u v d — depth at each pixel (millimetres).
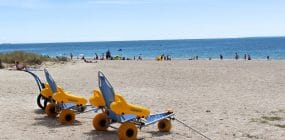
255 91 18375
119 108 9008
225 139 9492
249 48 141500
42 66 35781
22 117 12148
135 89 19203
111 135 9906
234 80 23641
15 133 10102
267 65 38281
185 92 18078
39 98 13461
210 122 11398
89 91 18625
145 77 25688
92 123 10953
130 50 152000
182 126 10906
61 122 11164
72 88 19734
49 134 10000
